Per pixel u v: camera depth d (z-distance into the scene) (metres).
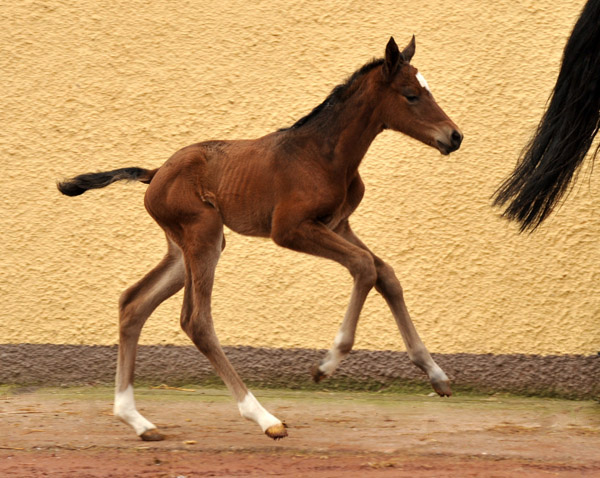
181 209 5.97
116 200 8.41
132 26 8.64
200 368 8.09
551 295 8.03
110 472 4.88
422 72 8.47
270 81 8.52
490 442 5.83
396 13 8.57
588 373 7.78
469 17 8.52
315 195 5.75
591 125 5.96
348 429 6.27
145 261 8.29
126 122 8.50
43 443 5.68
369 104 5.86
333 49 8.53
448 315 8.07
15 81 8.58
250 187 5.90
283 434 5.33
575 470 4.98
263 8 8.63
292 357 8.07
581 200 8.10
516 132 8.27
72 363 8.14
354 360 8.03
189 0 8.68
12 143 8.50
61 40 8.62
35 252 8.36
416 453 5.43
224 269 8.28
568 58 5.97
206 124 8.47
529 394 7.82
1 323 8.27
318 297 8.18
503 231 8.14
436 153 8.32
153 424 6.28
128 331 6.09
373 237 8.23
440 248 8.16
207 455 5.36
